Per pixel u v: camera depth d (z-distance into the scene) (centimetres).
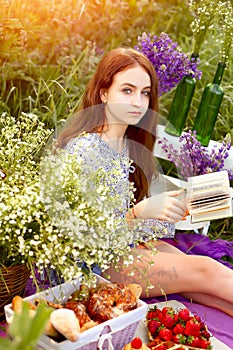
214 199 238
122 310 183
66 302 188
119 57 226
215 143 308
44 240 194
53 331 166
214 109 295
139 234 214
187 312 196
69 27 371
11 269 199
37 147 228
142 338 199
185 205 231
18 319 96
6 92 346
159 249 239
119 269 218
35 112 326
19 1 336
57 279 218
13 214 188
